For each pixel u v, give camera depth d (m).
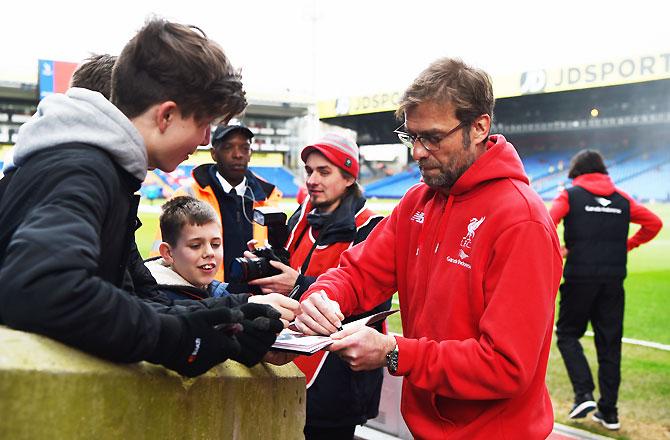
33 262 0.92
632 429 4.35
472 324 1.70
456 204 1.76
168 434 1.12
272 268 2.50
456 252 1.73
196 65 1.17
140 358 1.03
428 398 1.78
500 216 1.64
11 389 0.87
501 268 1.62
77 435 0.95
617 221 4.47
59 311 0.92
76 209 0.98
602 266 4.42
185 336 1.08
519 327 1.57
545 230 1.62
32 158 1.08
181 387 1.14
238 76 1.26
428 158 1.71
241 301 1.46
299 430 1.65
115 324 0.97
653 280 7.47
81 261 0.94
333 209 2.95
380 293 2.06
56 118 1.08
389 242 2.03
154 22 1.20
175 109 1.18
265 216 2.59
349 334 1.62
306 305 1.73
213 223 2.35
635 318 6.59
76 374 0.94
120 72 1.20
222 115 1.25
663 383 5.14
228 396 1.28
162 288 2.03
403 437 3.86
